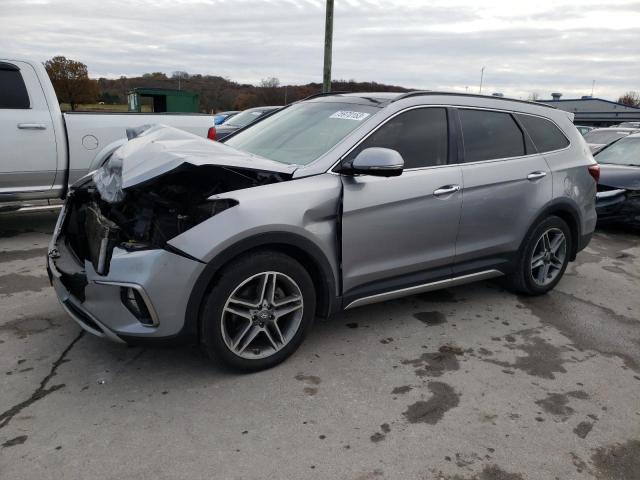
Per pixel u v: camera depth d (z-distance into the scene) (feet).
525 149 14.06
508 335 12.70
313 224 10.27
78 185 12.29
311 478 7.65
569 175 14.79
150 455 7.97
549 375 10.92
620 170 24.08
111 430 8.52
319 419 9.03
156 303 9.01
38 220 22.36
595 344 12.48
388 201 11.16
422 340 12.19
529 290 14.88
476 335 12.60
